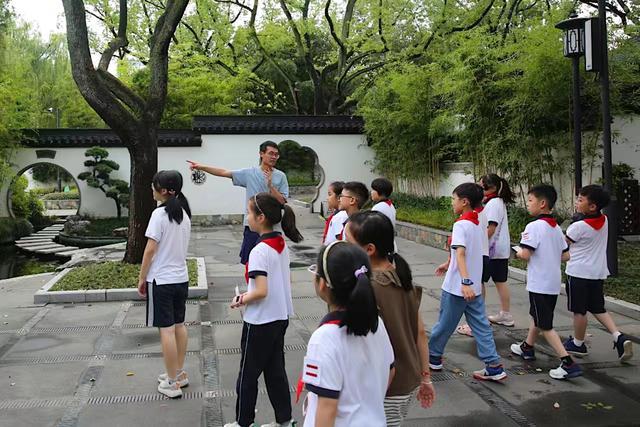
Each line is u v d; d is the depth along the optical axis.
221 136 16.09
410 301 2.33
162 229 3.74
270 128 16.25
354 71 19.03
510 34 10.23
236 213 16.23
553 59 7.89
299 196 25.48
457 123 10.67
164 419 3.47
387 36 16.45
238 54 19.75
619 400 3.71
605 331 5.20
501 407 3.62
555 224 4.14
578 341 4.52
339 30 18.22
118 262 7.91
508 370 4.28
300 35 18.00
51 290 6.62
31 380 4.12
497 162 9.45
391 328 2.24
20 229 16.03
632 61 8.41
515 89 8.70
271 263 3.15
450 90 9.62
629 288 6.28
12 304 6.50
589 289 4.41
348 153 16.83
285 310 3.23
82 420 3.45
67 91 25.03
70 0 7.15
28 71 22.09
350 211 4.31
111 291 6.57
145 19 16.91
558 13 8.34
